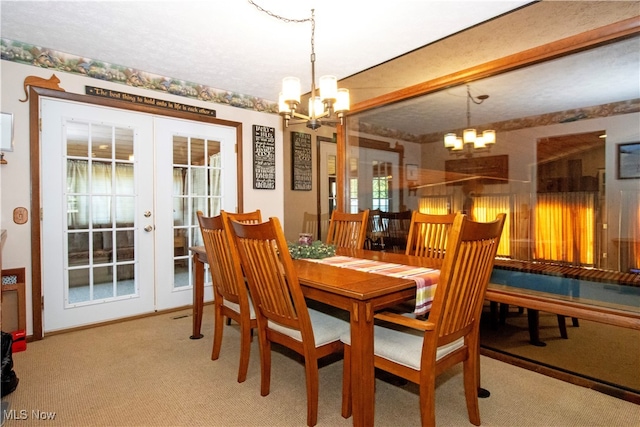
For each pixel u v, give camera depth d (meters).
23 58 2.62
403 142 4.75
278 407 1.73
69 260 2.85
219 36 2.51
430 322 1.33
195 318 2.66
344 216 2.94
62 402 1.76
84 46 2.68
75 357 2.32
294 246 2.27
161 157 3.35
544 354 2.29
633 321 1.88
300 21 2.30
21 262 2.62
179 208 3.48
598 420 1.63
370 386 1.42
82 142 2.91
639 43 2.10
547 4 2.12
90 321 2.95
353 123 4.14
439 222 2.31
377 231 4.28
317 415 1.63
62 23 2.33
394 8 2.15
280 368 2.17
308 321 1.54
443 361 1.45
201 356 2.34
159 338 2.68
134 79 3.14
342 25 2.36
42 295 2.71
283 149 4.32
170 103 3.36
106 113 3.03
